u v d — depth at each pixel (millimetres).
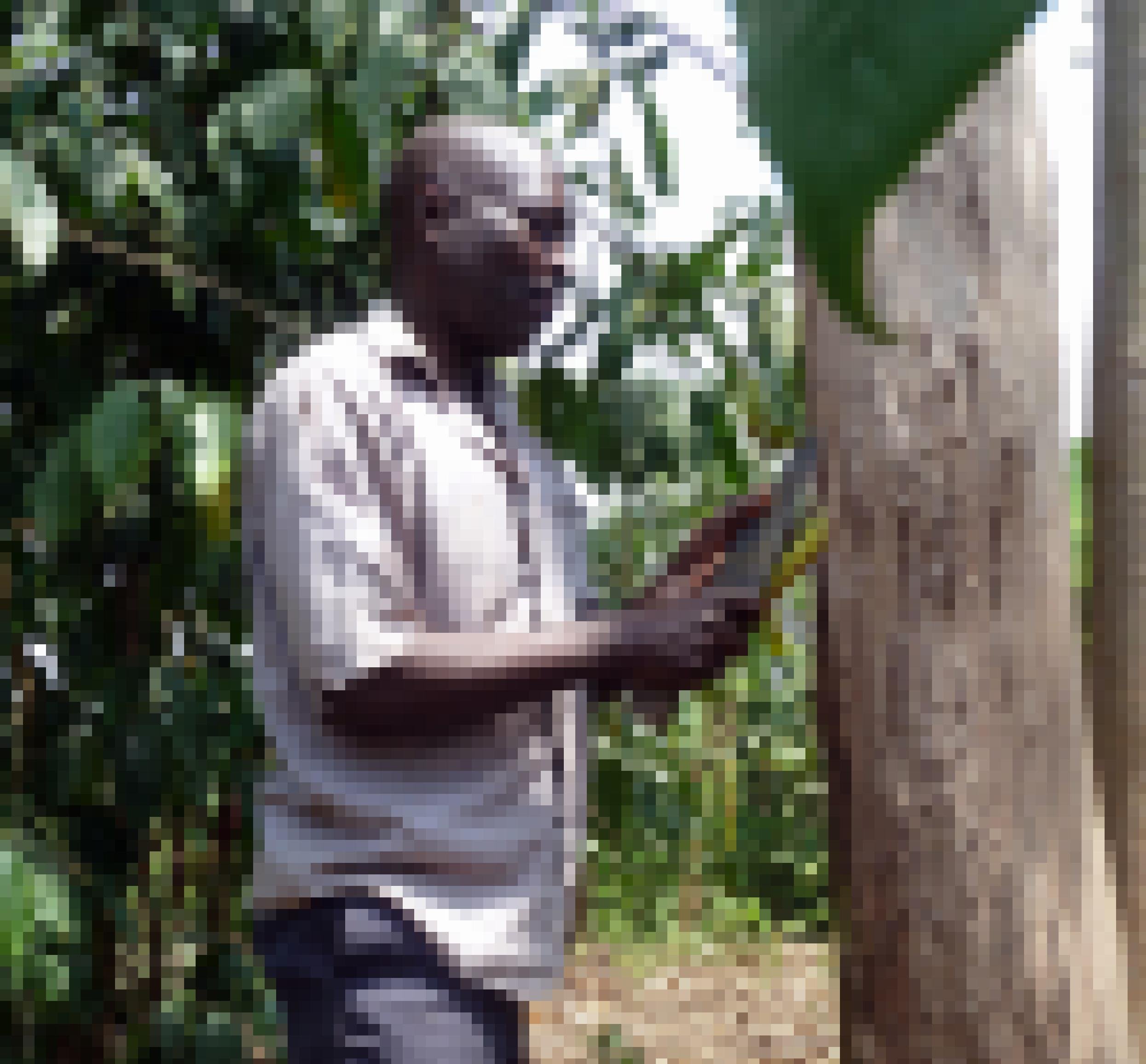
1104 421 1205
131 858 3002
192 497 2680
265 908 2111
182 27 2959
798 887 7719
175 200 2904
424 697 1848
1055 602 1271
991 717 1306
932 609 1308
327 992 2068
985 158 1137
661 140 3549
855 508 1327
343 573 1908
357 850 2039
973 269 1173
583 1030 6176
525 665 1774
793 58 336
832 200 336
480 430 2062
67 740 2924
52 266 2795
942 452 1255
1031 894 1312
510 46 3250
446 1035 2049
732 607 1721
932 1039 1367
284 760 2037
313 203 3051
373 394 1988
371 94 3092
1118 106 966
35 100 2785
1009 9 323
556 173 2047
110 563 2855
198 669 2979
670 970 6988
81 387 2877
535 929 2107
